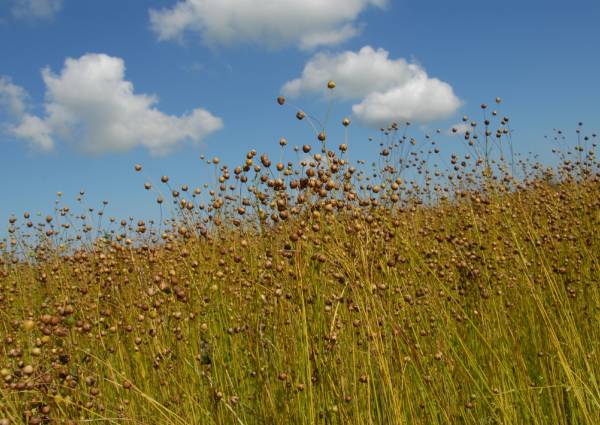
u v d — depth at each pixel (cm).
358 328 70
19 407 61
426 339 76
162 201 95
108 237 105
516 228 100
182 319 76
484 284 84
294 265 69
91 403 64
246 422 69
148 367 77
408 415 67
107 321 81
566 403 74
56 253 108
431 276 84
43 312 82
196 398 72
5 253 117
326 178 69
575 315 84
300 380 69
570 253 98
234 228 92
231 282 85
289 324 71
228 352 81
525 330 83
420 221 112
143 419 68
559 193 116
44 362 64
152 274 88
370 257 67
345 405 67
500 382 73
